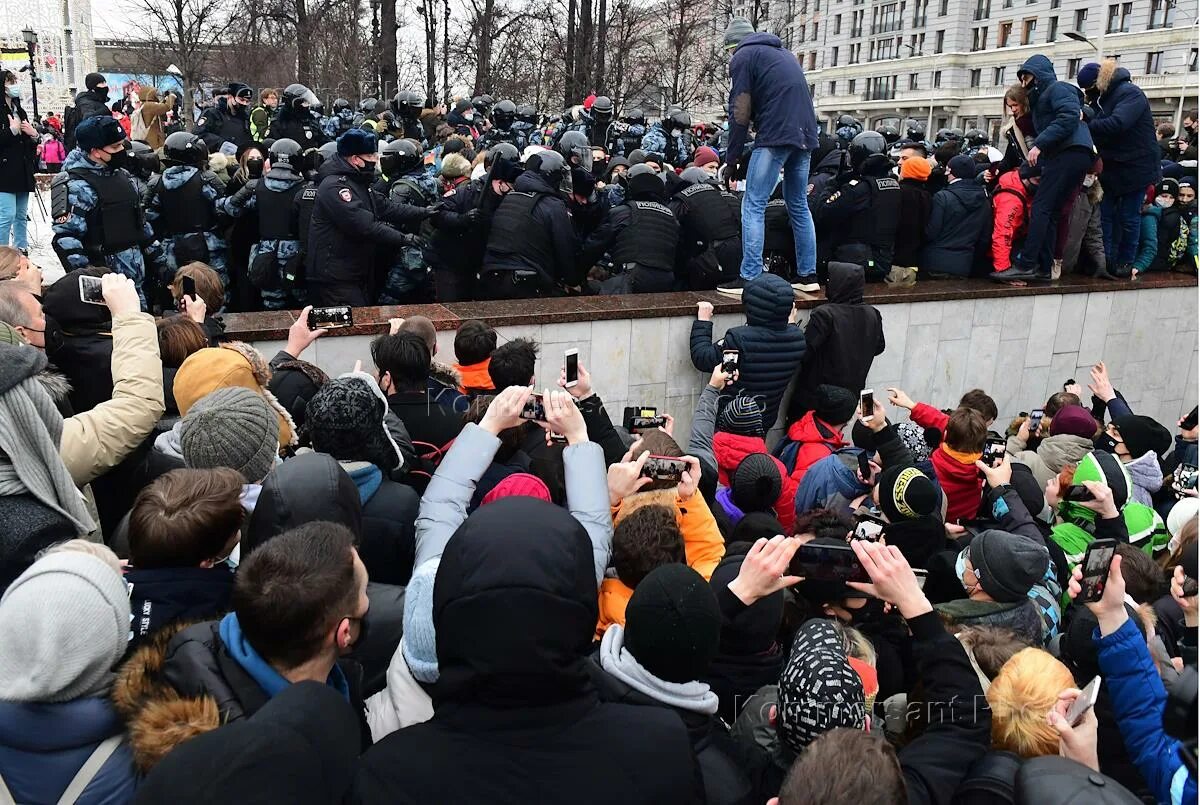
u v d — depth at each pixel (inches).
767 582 100.3
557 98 1083.3
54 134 775.7
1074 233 331.6
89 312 147.4
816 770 65.6
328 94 1034.7
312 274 263.0
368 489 118.2
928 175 317.7
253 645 73.3
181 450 114.9
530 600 64.8
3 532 98.9
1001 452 178.4
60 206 249.0
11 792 73.1
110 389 148.6
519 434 146.9
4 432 99.7
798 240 294.7
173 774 58.0
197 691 72.2
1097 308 336.8
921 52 3272.6
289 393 174.7
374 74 983.6
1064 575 148.0
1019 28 2933.1
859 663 98.0
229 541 94.5
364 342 238.4
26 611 72.4
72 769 72.8
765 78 270.4
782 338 255.8
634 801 63.7
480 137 564.1
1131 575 126.8
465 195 289.9
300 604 71.8
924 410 239.0
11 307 136.6
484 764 63.7
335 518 95.3
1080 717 81.7
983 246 329.4
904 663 110.6
